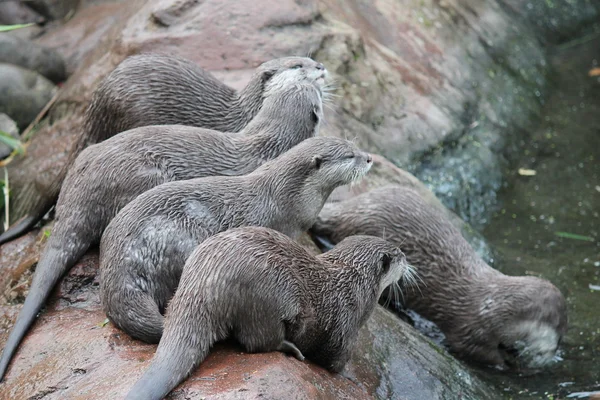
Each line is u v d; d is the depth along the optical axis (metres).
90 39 16.06
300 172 8.64
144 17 12.92
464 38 16.88
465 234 12.39
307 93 9.79
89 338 7.69
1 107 14.17
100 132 10.32
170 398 6.56
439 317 10.89
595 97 17.47
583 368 10.48
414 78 14.77
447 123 14.43
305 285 7.46
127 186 8.63
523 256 12.70
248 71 12.36
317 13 13.47
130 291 7.64
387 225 10.77
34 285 8.34
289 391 6.60
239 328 7.16
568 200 14.15
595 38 20.08
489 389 9.47
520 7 19.62
